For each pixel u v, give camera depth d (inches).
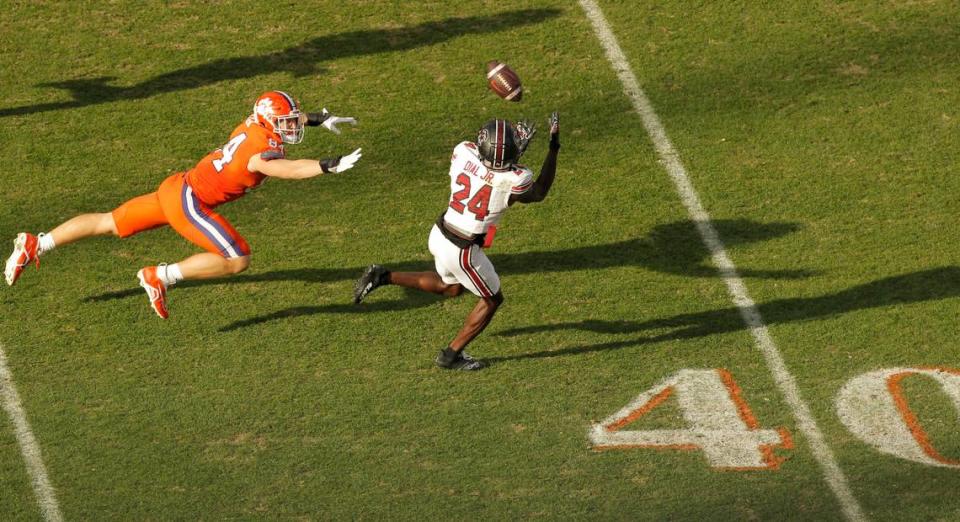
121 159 1440.7
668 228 1384.1
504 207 1120.8
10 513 1043.3
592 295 1305.4
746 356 1230.3
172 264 1282.0
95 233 1222.9
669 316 1278.3
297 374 1200.2
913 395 1184.8
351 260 1334.9
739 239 1369.3
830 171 1454.2
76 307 1267.2
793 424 1154.0
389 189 1424.7
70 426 1134.4
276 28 1641.2
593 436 1139.3
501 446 1126.4
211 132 1480.1
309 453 1114.1
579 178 1446.9
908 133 1504.7
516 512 1055.0
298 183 1434.5
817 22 1669.5
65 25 1632.6
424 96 1547.7
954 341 1243.8
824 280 1318.9
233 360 1213.7
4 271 1294.3
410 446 1124.5
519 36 1640.0
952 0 1701.5
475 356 1231.5
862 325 1263.5
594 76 1584.6
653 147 1487.5
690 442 1134.4
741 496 1074.1
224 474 1090.7
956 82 1573.6
